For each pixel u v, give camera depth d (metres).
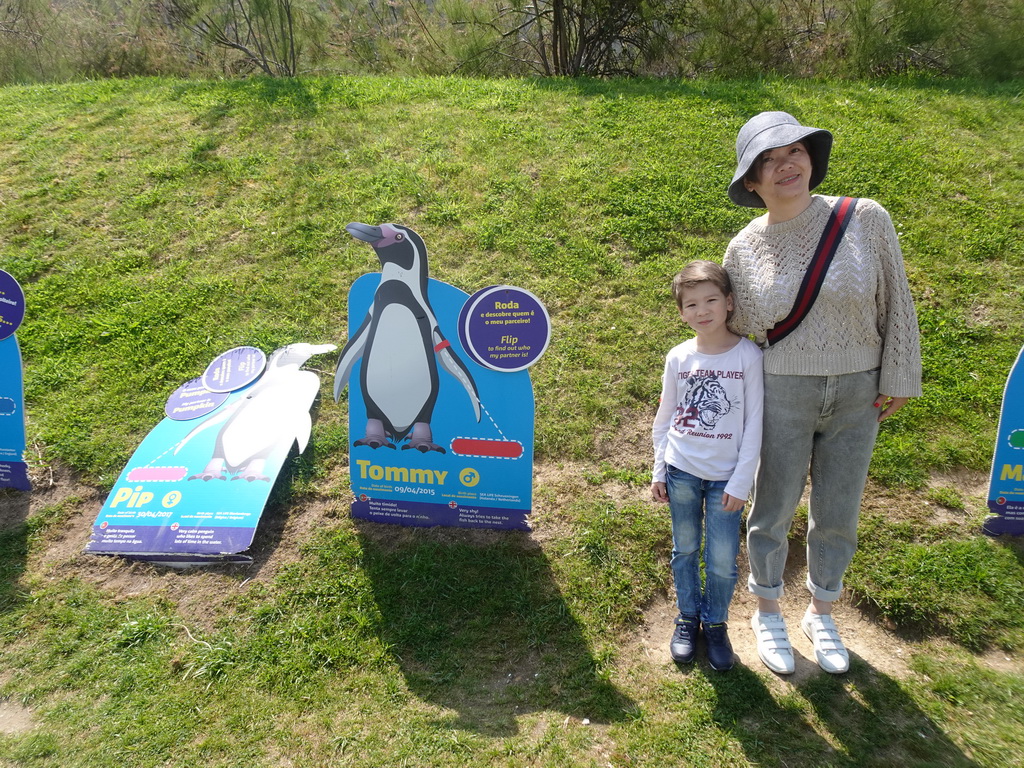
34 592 3.28
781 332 2.47
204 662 2.92
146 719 2.69
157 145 6.59
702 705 2.70
